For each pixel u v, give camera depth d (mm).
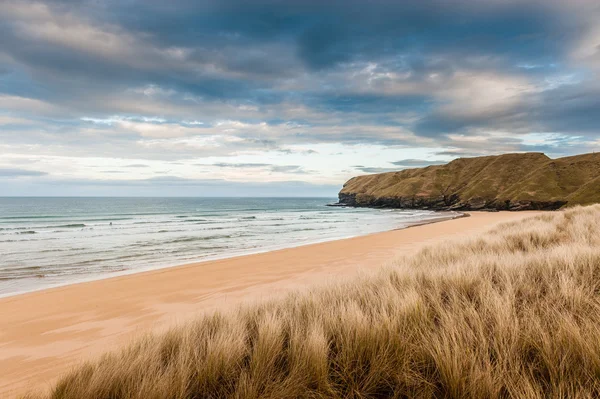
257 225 40875
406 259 9609
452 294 4109
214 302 8719
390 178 155125
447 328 2863
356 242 21359
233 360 2877
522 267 5160
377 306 4070
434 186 126438
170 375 2602
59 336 6469
